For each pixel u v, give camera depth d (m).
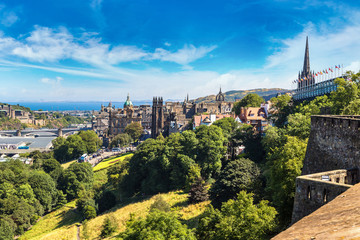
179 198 104.31
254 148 116.81
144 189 125.50
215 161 117.06
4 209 118.25
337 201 18.31
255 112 169.38
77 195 152.88
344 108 74.25
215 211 59.62
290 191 49.31
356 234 10.59
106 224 96.12
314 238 11.82
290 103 139.88
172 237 49.34
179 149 121.81
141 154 135.00
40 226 125.44
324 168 40.03
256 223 44.22
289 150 53.09
